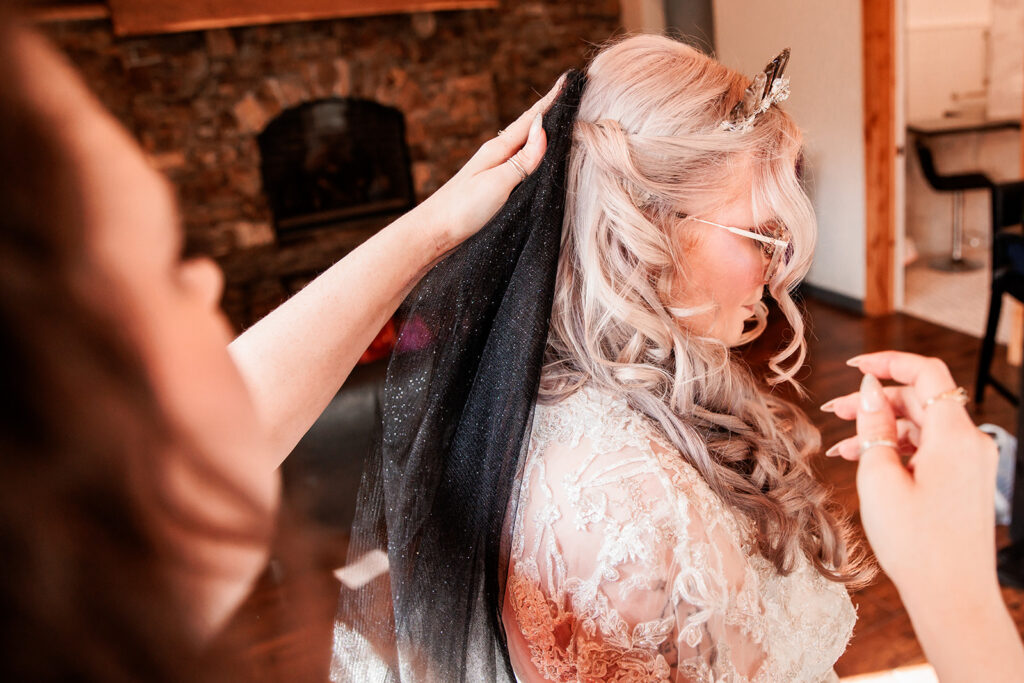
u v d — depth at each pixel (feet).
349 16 18.12
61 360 0.65
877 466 1.91
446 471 2.70
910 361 2.22
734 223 2.78
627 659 2.25
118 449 0.68
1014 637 1.71
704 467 2.71
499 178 2.80
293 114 18.85
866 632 7.26
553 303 2.86
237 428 0.82
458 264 2.93
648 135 2.76
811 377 12.67
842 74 14.67
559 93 2.97
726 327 3.03
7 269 0.63
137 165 0.76
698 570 2.23
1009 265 10.29
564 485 2.40
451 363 2.78
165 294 0.77
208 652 0.75
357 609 3.02
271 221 18.70
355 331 2.61
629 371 2.73
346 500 7.93
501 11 19.84
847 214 15.37
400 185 20.13
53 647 0.64
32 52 0.66
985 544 1.76
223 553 0.78
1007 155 17.44
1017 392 11.52
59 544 0.64
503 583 2.56
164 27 16.10
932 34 18.34
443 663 2.63
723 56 18.30
